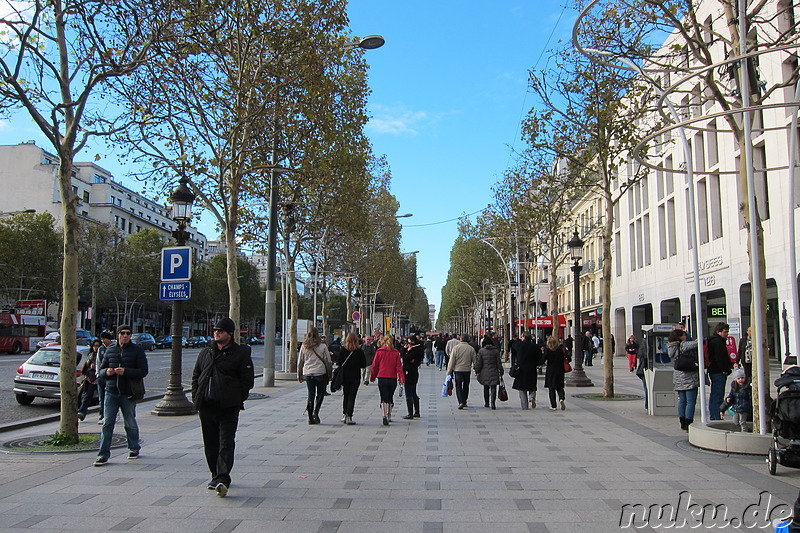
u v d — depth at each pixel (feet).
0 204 225.35
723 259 93.09
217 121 49.60
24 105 28.73
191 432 34.71
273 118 52.11
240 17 44.86
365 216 95.81
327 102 51.06
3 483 22.50
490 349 48.49
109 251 186.91
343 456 28.14
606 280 54.24
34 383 48.75
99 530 17.10
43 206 225.15
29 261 167.22
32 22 28.40
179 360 43.19
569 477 23.76
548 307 205.05
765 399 28.73
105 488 21.80
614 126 51.75
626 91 52.47
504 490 21.75
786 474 23.82
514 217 89.15
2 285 172.14
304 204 83.15
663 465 25.85
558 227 83.46
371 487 22.17
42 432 36.55
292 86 48.60
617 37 45.39
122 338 26.43
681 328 38.75
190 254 42.83
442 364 112.68
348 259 135.44
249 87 48.62
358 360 39.75
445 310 378.53
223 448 21.07
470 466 25.94
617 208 148.25
